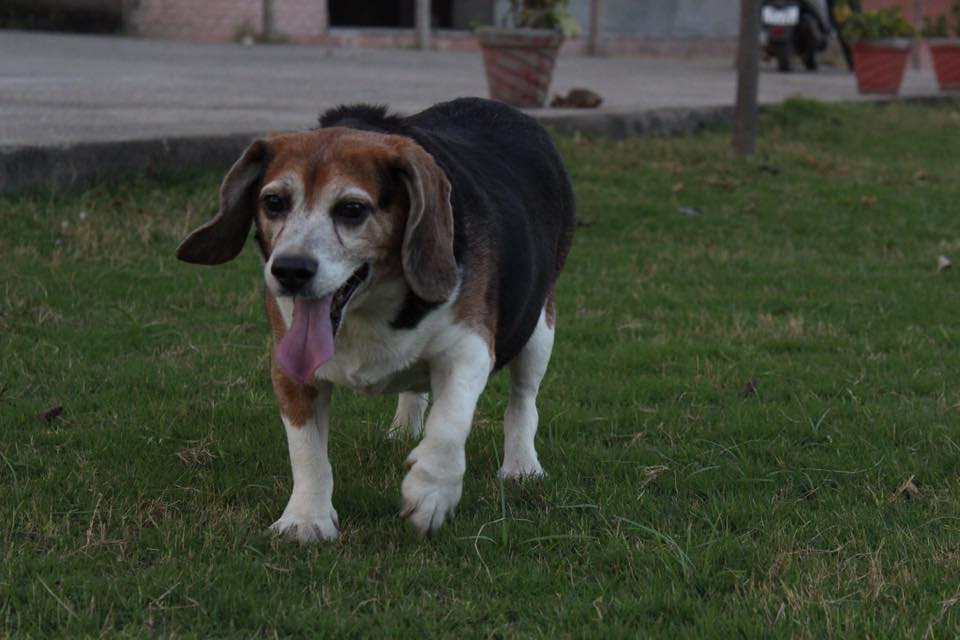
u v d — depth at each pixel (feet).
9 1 99.45
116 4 101.09
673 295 36.78
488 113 23.71
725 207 47.75
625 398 27.48
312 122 48.29
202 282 34.45
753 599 17.44
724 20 140.46
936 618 16.81
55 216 36.88
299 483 19.69
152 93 57.98
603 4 127.13
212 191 40.81
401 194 18.25
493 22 120.16
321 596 17.37
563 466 23.17
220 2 103.60
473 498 21.44
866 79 82.79
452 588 17.92
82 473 21.58
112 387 26.50
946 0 136.67
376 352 18.81
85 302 32.01
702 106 64.34
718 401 27.68
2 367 27.09
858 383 28.81
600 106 61.98
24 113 46.96
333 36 109.81
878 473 22.88
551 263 22.74
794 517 20.83
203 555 18.60
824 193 51.08
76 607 16.83
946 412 26.48
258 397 26.55
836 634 16.35
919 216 48.75
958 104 85.25
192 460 22.71
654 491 22.17
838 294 37.70
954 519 20.66
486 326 19.45
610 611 17.19
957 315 35.55
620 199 46.98
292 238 17.38
